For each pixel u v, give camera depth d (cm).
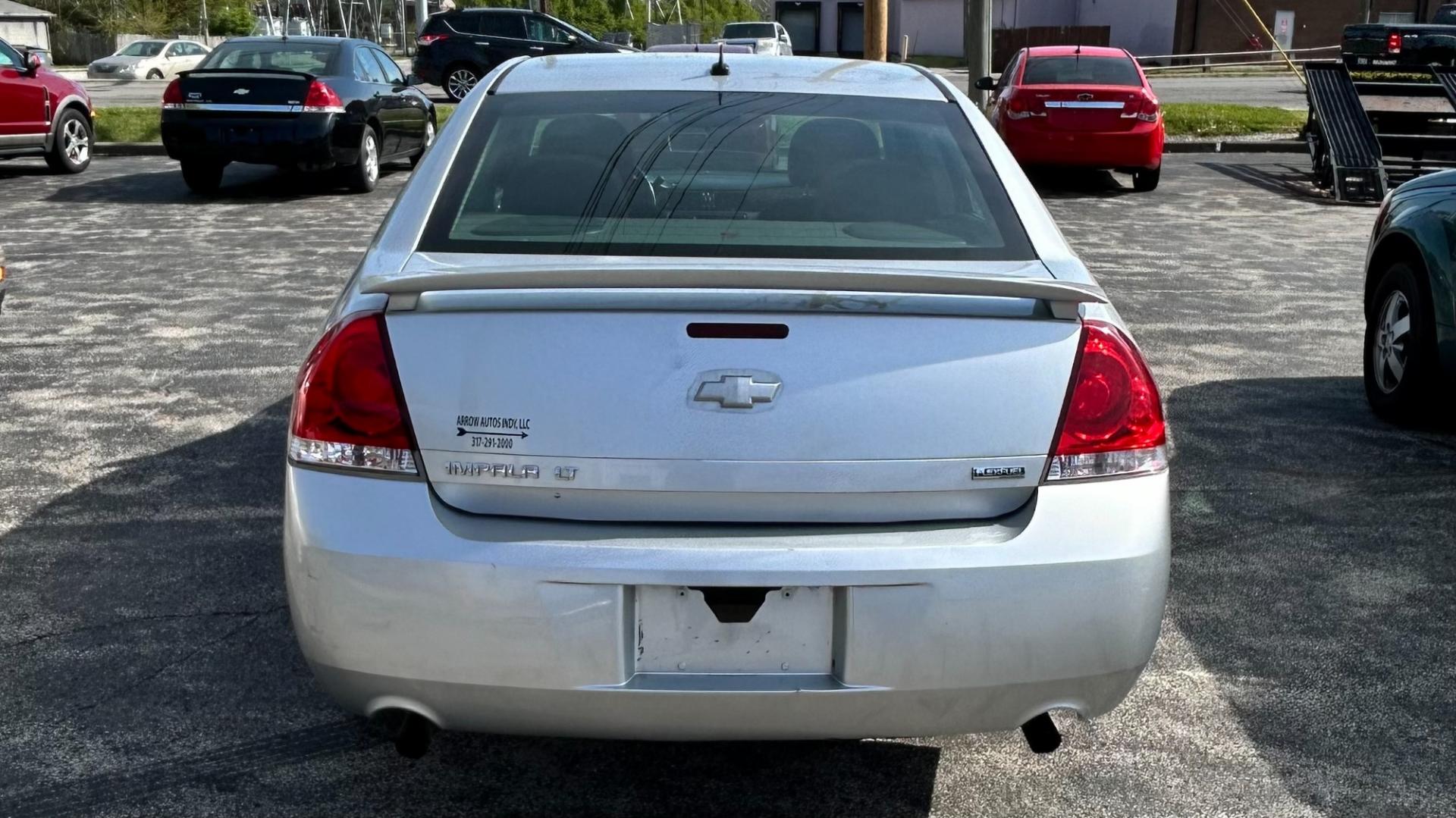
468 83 2539
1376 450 543
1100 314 258
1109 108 1392
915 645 239
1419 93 1517
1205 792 296
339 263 942
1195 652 365
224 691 335
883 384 240
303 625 249
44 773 297
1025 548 242
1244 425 577
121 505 462
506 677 239
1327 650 366
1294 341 737
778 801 291
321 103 1273
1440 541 447
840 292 240
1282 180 1541
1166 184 1501
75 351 682
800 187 298
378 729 319
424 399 241
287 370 647
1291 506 478
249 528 442
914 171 307
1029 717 251
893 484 241
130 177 1468
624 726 244
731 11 7538
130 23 6038
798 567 235
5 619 373
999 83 1658
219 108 1263
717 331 238
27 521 446
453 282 231
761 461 238
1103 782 300
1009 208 296
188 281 873
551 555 236
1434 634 377
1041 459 245
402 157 1526
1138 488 251
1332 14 4506
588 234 279
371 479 244
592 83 343
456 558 237
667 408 237
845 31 5950
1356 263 998
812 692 240
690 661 241
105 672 343
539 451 239
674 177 299
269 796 290
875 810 288
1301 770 305
